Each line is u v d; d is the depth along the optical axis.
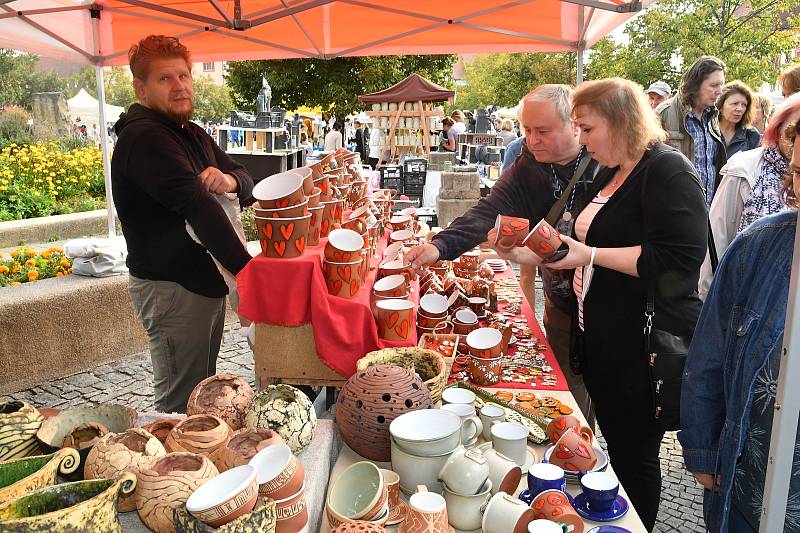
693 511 3.12
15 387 4.32
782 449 1.24
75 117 17.36
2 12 4.23
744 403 1.55
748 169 3.31
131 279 2.73
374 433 1.63
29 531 0.99
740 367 1.57
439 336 2.43
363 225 2.39
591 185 2.45
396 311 2.13
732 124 4.47
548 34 4.77
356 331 2.07
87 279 4.85
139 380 4.57
